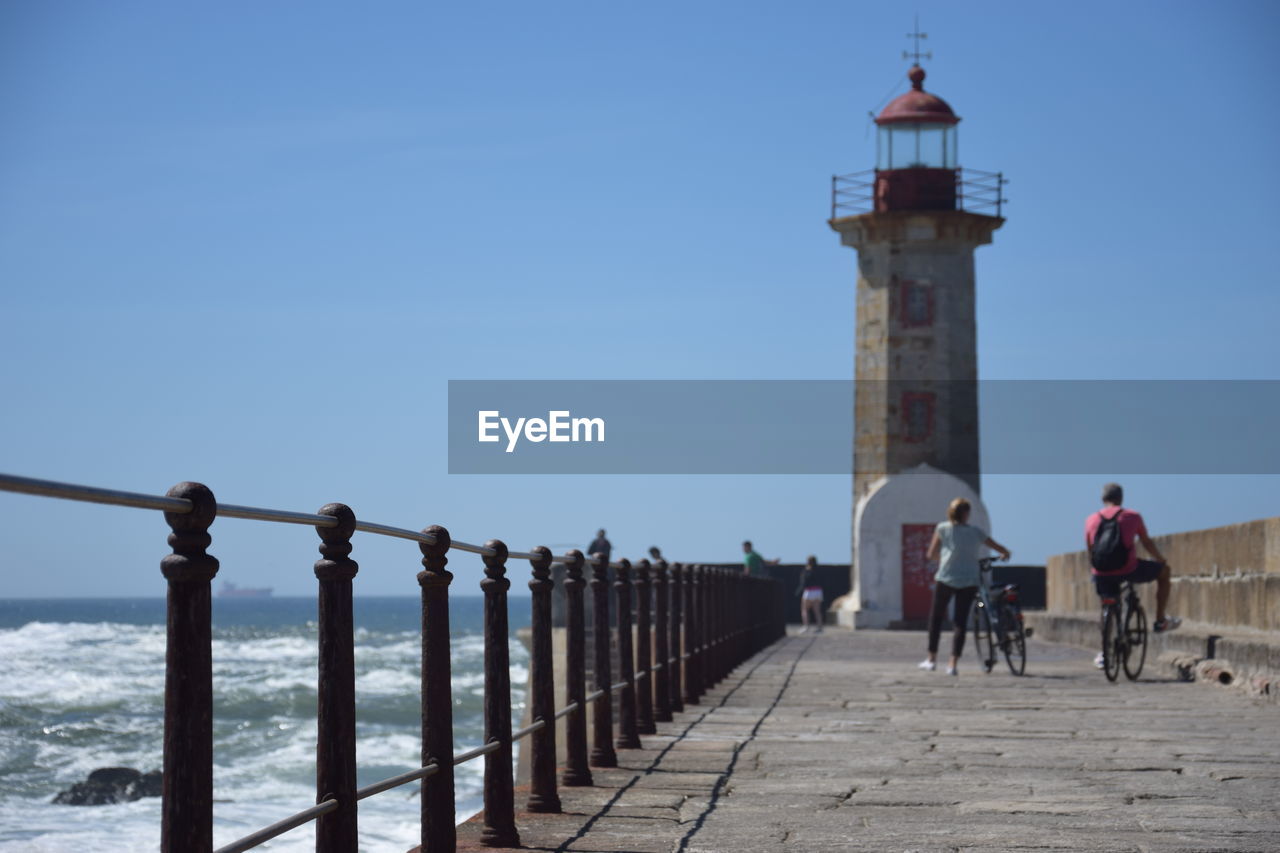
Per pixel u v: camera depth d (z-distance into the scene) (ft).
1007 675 48.88
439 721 16.11
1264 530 47.60
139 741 101.55
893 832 19.16
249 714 120.16
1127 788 23.03
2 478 7.48
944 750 27.94
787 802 21.68
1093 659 58.39
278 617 513.45
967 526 49.75
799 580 131.75
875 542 115.55
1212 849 17.98
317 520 12.05
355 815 12.69
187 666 9.22
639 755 27.40
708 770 25.26
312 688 140.97
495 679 18.33
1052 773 24.73
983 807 21.20
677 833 19.10
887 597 115.24
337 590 12.53
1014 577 128.36
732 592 53.88
